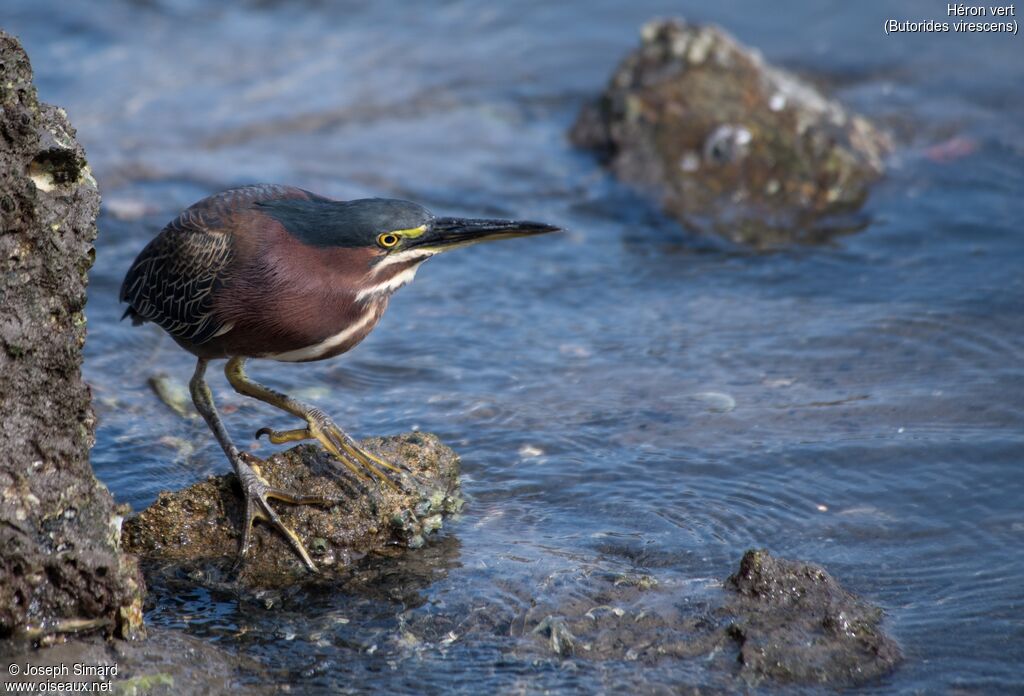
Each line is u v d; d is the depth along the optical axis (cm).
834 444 1108
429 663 823
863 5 2411
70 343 787
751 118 1802
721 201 1725
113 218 1648
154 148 1897
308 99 2103
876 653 816
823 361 1280
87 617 800
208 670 795
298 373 1289
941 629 852
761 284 1491
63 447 792
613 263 1566
